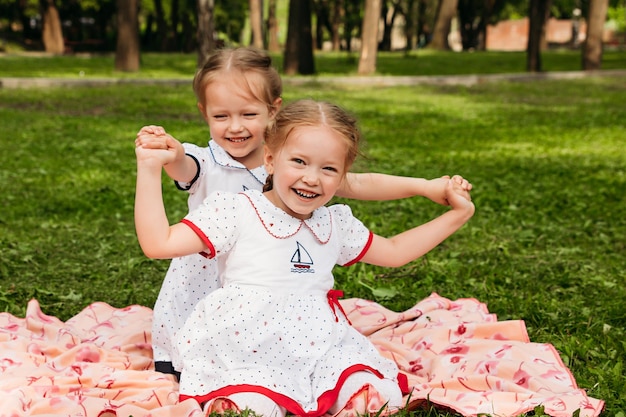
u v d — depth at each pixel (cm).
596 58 2897
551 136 1454
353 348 335
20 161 1030
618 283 555
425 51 3900
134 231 684
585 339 432
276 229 331
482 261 609
